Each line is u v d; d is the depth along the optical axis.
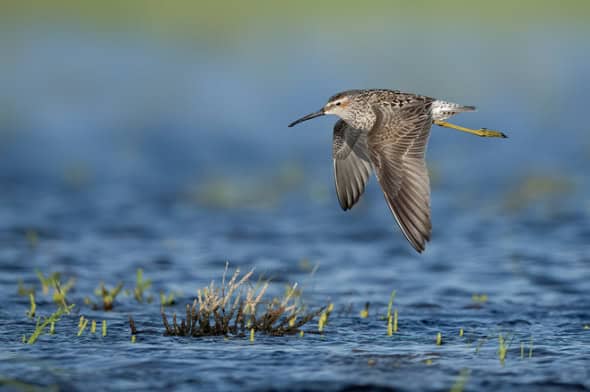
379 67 35.53
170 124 28.11
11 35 41.94
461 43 40.38
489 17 46.34
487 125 27.03
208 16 46.12
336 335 10.77
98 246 16.16
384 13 47.22
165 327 10.84
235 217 18.41
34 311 11.74
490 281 13.91
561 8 47.66
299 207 19.19
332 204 19.44
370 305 12.50
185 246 16.17
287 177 21.70
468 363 9.48
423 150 8.83
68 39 41.53
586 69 35.12
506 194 19.66
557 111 28.72
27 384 8.66
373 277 14.16
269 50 39.47
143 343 10.23
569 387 8.66
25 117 28.83
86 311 12.02
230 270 14.60
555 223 17.53
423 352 9.96
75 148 25.11
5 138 26.11
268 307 11.34
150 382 8.75
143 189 20.83
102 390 8.52
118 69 36.25
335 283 13.79
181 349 9.95
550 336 10.81
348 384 8.71
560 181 20.39
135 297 12.80
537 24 44.53
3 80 34.16
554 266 14.71
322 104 30.45
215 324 10.73
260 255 15.55
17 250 15.81
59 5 46.62
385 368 9.27
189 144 25.62
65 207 19.16
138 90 32.84
